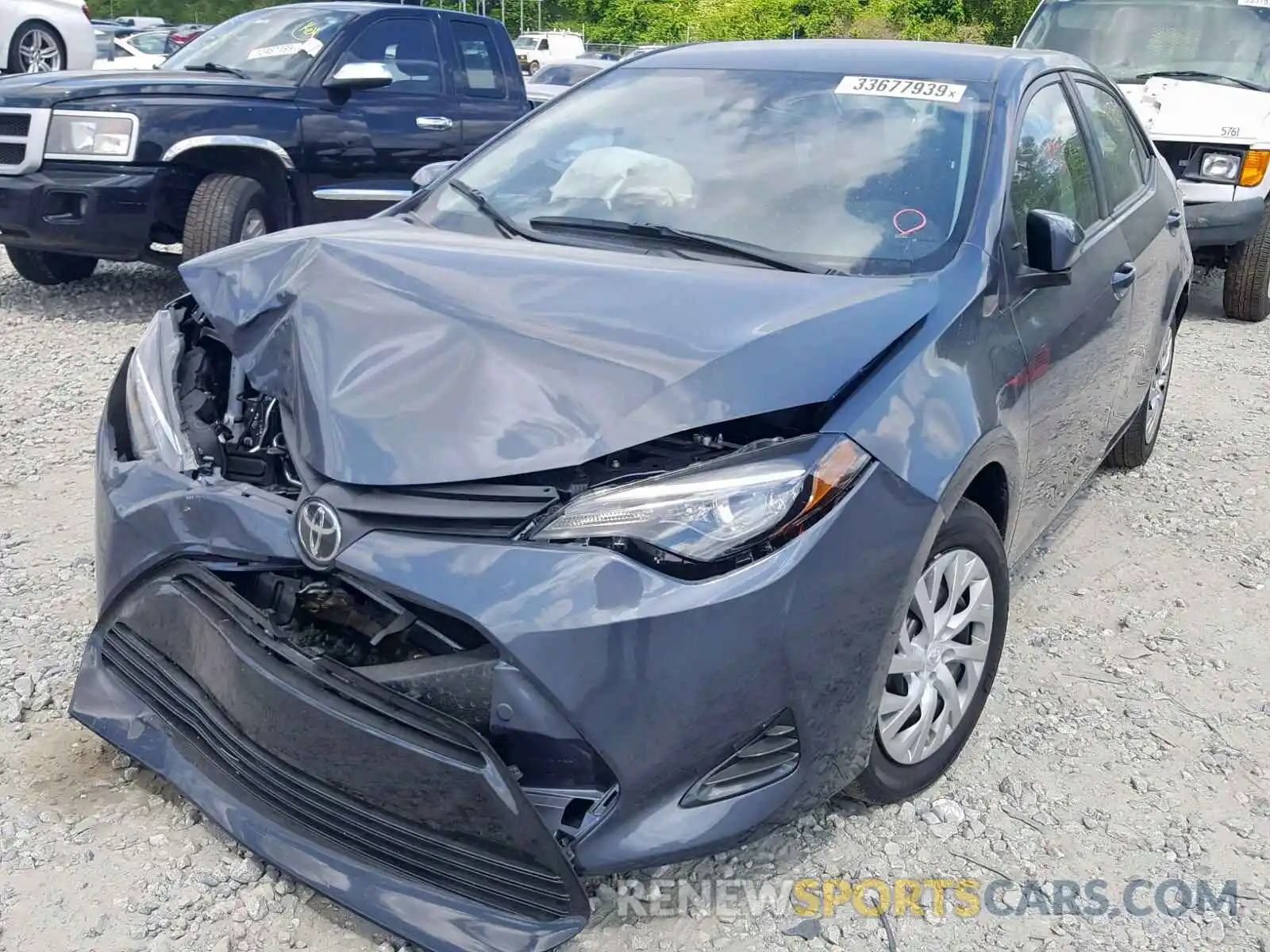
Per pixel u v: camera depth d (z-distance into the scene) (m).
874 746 2.77
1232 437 6.06
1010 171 3.34
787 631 2.36
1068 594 4.24
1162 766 3.25
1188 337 8.20
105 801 2.83
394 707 2.36
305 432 2.46
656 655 2.26
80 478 4.78
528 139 3.78
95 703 2.90
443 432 2.38
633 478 2.34
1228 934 2.65
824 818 2.92
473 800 2.29
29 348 6.63
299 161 7.57
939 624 2.92
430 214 3.54
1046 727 3.39
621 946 2.51
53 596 3.78
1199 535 4.82
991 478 3.08
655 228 3.23
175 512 2.64
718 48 4.02
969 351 2.87
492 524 2.32
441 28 8.44
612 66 4.05
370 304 2.68
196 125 7.13
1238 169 7.98
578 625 2.23
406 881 2.40
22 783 2.88
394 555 2.31
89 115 6.91
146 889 2.57
